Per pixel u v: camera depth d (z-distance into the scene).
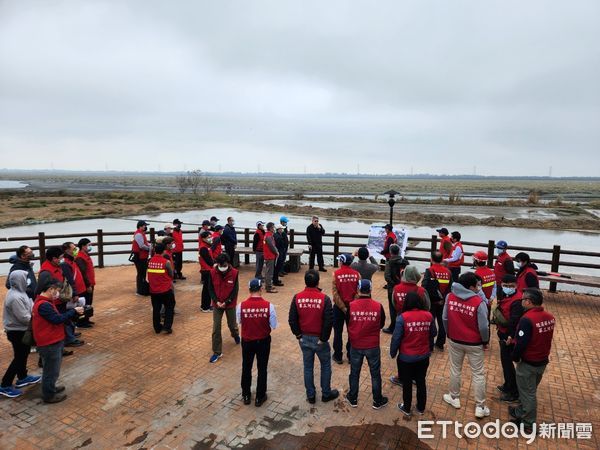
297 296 5.10
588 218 36.44
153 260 7.33
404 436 4.55
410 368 4.78
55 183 149.75
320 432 4.62
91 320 8.21
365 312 4.90
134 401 5.25
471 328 4.79
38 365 6.28
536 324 4.40
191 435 4.56
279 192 88.31
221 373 6.02
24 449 4.31
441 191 100.38
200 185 93.50
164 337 7.35
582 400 5.32
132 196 63.38
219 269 6.29
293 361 6.45
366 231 27.36
